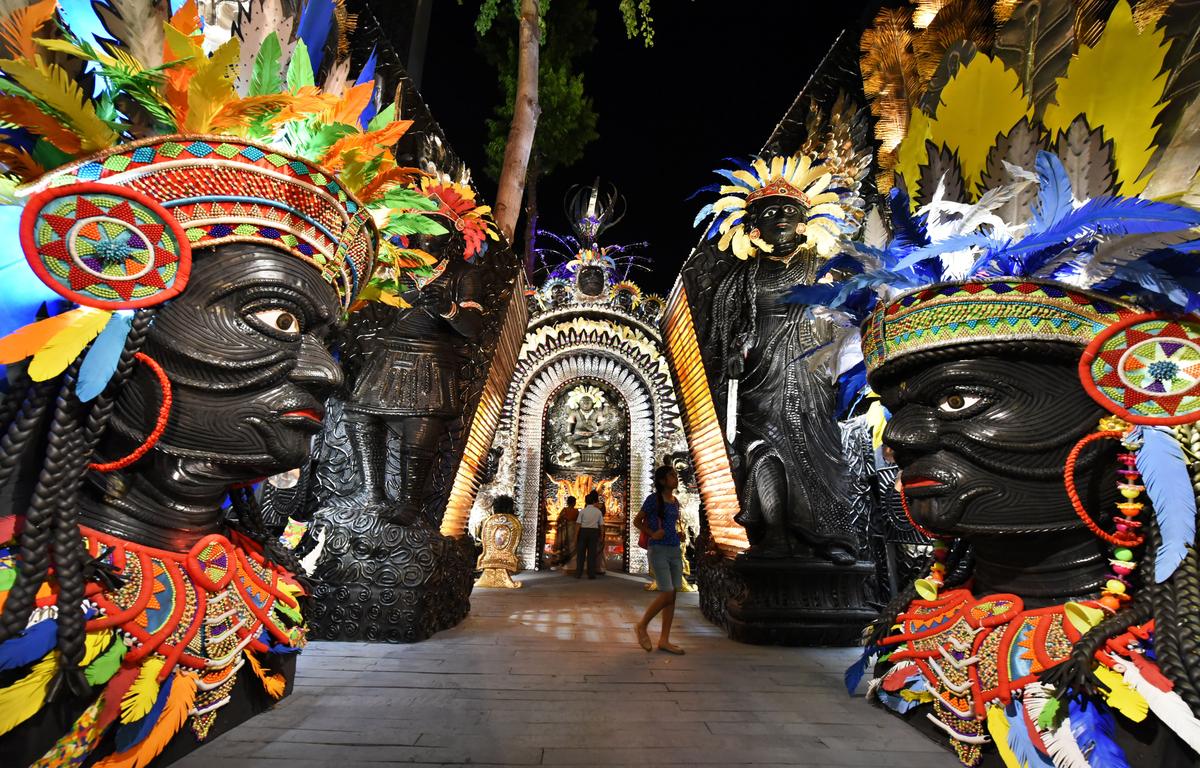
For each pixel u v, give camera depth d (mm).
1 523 1961
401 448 5152
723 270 6305
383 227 2938
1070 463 2307
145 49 2305
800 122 6535
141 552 2217
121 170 2066
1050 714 2135
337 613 4895
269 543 2988
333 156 2545
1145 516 2252
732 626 5609
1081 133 2662
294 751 2605
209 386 2221
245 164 2205
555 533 13672
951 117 3240
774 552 5473
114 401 2080
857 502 5684
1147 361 2145
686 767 2588
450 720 3092
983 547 2621
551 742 2832
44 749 1886
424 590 5012
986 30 3291
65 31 2244
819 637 5309
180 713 2219
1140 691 1979
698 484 8180
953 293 2434
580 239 13523
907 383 2654
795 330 5887
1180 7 2465
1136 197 2170
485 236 5754
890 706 3012
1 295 1949
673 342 8438
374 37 4770
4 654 1784
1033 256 2432
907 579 5074
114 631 2045
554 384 13594
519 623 6176
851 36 5227
